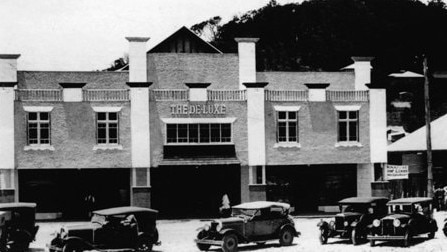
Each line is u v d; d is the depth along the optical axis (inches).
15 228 995.3
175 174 1779.0
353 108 1752.0
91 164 1635.1
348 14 4220.0
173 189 1779.0
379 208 1075.3
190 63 1892.2
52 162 1620.3
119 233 938.1
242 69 1881.2
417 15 4136.3
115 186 1738.4
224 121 1691.7
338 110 1748.3
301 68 4173.2
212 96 1694.1
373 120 1759.4
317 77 1990.7
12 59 1766.7
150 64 1867.6
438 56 4069.9
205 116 1686.8
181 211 1777.8
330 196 1839.3
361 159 1750.7
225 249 975.0
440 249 957.8
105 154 1641.2
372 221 1060.5
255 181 1706.4
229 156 1685.5
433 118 3659.0
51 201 1697.8
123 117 1654.8
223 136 1697.8
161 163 1651.1
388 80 3870.6
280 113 1726.1
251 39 1882.4
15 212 999.6
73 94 1637.6
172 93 1680.6
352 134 1758.1
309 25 4367.6
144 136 1654.8
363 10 4200.3
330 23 4249.5
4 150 1590.8
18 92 1612.9
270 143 1711.4
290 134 1729.8
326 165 1840.6
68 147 1628.9
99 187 1729.8
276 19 4471.0
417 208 1050.1
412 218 1021.2
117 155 1647.4
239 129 1701.5
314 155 1729.8
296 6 4453.7
